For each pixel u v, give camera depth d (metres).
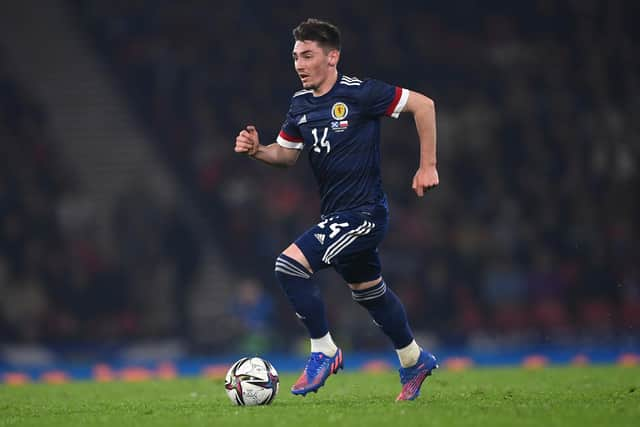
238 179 88.81
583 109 100.50
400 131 93.38
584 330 80.19
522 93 101.62
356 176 24.16
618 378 36.69
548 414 21.19
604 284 81.81
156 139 93.12
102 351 73.94
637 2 107.56
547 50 105.94
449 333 79.06
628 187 92.56
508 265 84.06
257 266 83.31
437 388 31.62
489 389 30.58
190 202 88.62
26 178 81.88
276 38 101.94
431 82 102.06
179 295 77.19
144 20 100.38
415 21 106.06
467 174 91.31
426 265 83.31
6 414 25.00
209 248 85.69
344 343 76.00
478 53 105.31
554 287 82.62
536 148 94.94
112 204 88.19
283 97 97.62
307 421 20.30
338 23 103.56
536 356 73.62
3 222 76.94
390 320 25.09
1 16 97.25
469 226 87.50
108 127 93.56
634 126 99.88
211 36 100.31
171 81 95.56
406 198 89.88
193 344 76.12
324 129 24.25
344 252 24.02
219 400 27.81
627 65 105.44
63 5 99.94
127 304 77.12
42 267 76.12
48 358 72.38
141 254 78.75
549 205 89.69
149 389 36.12
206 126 92.75
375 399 26.59
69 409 26.16
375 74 101.44
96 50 98.31
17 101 86.62
